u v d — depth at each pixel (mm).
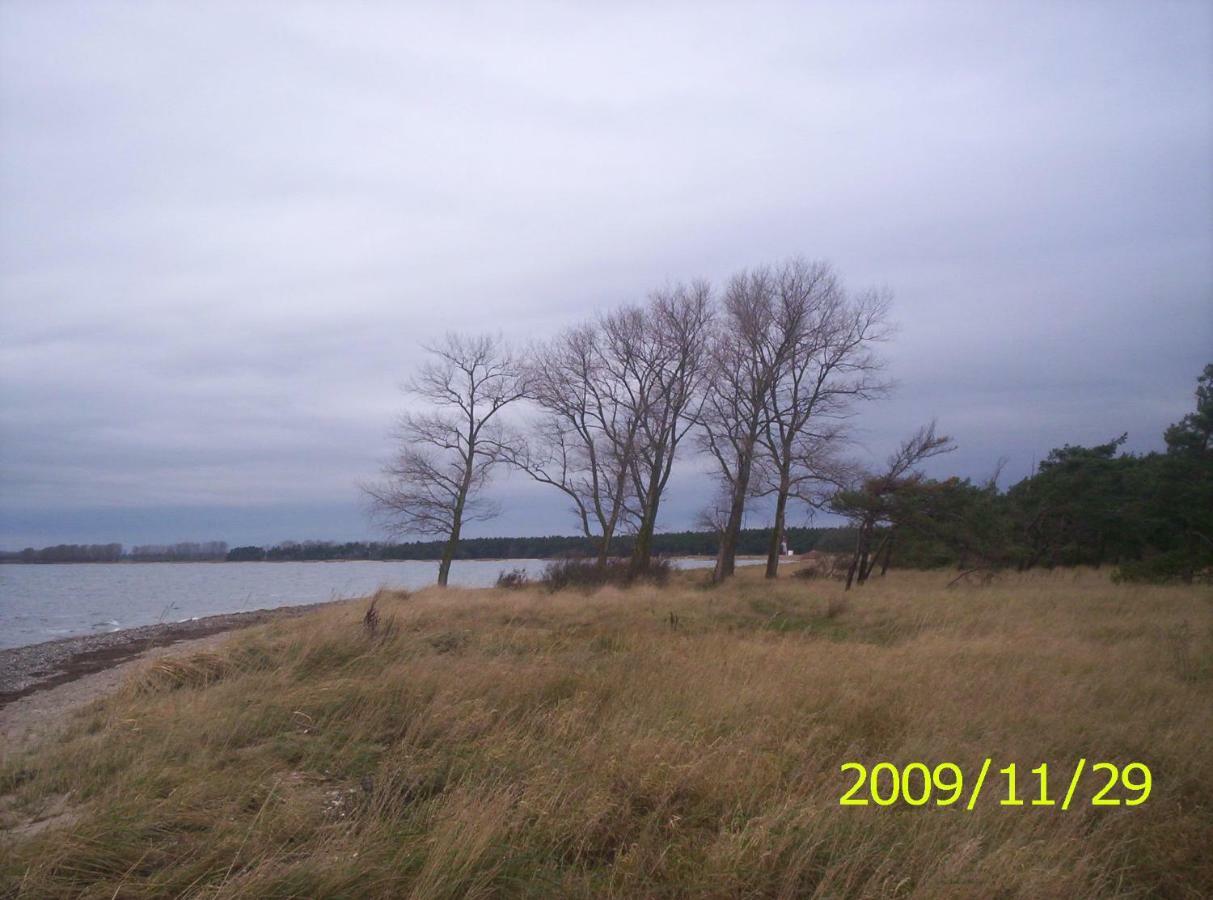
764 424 35656
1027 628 14055
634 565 32938
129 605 32969
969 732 7148
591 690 8359
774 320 35156
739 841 4715
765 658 10344
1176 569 23688
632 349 34406
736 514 34938
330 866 4453
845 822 5062
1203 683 9500
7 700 11508
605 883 4531
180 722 7301
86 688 12234
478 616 17469
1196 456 25500
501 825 4910
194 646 16984
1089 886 4586
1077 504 34219
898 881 4449
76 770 6250
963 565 30812
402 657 10812
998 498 40469
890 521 28797
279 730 7410
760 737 6715
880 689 8547
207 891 4254
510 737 6684
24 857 4539
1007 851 4637
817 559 39906
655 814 5223
